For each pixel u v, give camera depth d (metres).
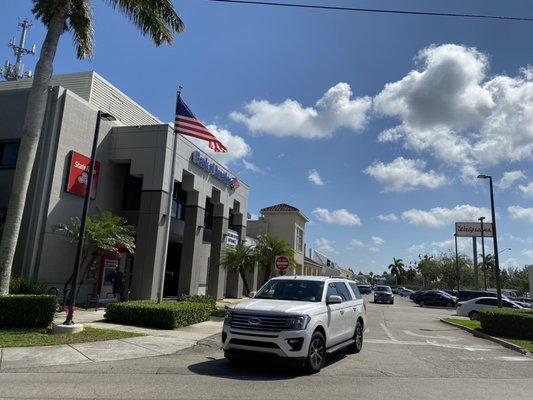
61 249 19.31
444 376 9.28
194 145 25.33
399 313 29.47
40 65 14.23
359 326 11.91
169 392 7.21
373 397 7.32
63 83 24.83
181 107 19.44
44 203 18.84
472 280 75.06
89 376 8.23
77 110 20.58
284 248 25.39
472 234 62.84
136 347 11.06
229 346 8.90
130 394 7.01
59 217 19.39
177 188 27.25
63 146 19.69
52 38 14.48
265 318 8.74
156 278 21.36
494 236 23.77
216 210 29.86
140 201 23.03
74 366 9.05
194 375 8.52
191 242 25.28
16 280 16.42
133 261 22.72
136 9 15.94
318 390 7.66
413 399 7.27
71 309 12.66
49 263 18.70
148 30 16.20
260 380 8.27
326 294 10.21
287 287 10.53
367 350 12.39
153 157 22.19
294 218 49.12
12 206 13.42
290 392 7.46
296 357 8.55
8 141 20.30
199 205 25.97
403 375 9.23
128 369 8.90
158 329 14.22
